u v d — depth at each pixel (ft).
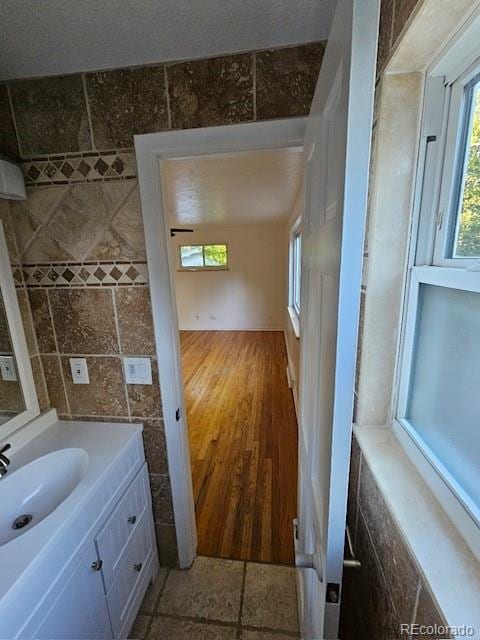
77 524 3.00
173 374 4.32
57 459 3.83
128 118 3.55
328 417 1.93
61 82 3.53
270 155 5.78
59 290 4.18
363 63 1.33
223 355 16.74
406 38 2.03
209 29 2.89
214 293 21.81
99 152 3.69
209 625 4.28
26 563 2.42
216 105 3.39
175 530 4.93
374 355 2.87
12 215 4.00
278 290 21.18
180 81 3.38
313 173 2.76
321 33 3.01
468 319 2.02
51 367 4.46
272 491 6.80
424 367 2.58
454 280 2.06
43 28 2.78
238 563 5.16
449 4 1.76
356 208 1.47
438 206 2.46
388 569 2.19
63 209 3.92
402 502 2.15
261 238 20.56
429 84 2.33
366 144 1.40
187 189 8.55
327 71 1.98
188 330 22.57
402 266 2.69
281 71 3.24
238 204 11.59
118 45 3.06
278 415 10.10
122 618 3.85
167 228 4.01
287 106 3.31
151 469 4.72
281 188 8.81
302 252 3.73
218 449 8.33
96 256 4.02
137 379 4.37
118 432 4.32
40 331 4.33
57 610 2.71
